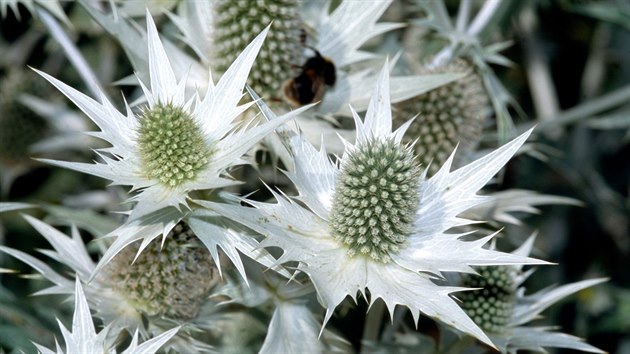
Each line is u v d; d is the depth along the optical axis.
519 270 0.54
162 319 0.50
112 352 0.48
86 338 0.48
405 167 0.50
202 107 0.50
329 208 0.50
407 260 0.49
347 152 0.50
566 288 0.54
